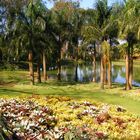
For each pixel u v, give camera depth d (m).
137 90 34.94
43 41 42.56
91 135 13.12
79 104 20.11
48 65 67.38
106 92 35.44
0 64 64.31
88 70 76.38
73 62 86.88
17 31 41.44
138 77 63.06
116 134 14.65
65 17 45.81
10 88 37.75
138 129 15.70
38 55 43.56
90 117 16.91
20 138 9.90
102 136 13.55
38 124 13.37
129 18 35.09
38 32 41.72
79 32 47.62
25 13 41.12
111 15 38.75
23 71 62.53
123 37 36.22
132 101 29.48
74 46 50.06
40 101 20.52
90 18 40.72
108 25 38.56
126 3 36.03
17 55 44.25
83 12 44.75
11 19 41.59
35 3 41.19
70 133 11.02
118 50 39.38
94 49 46.69
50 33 43.53
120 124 16.23
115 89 37.75
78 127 13.95
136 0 35.31
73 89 37.81
